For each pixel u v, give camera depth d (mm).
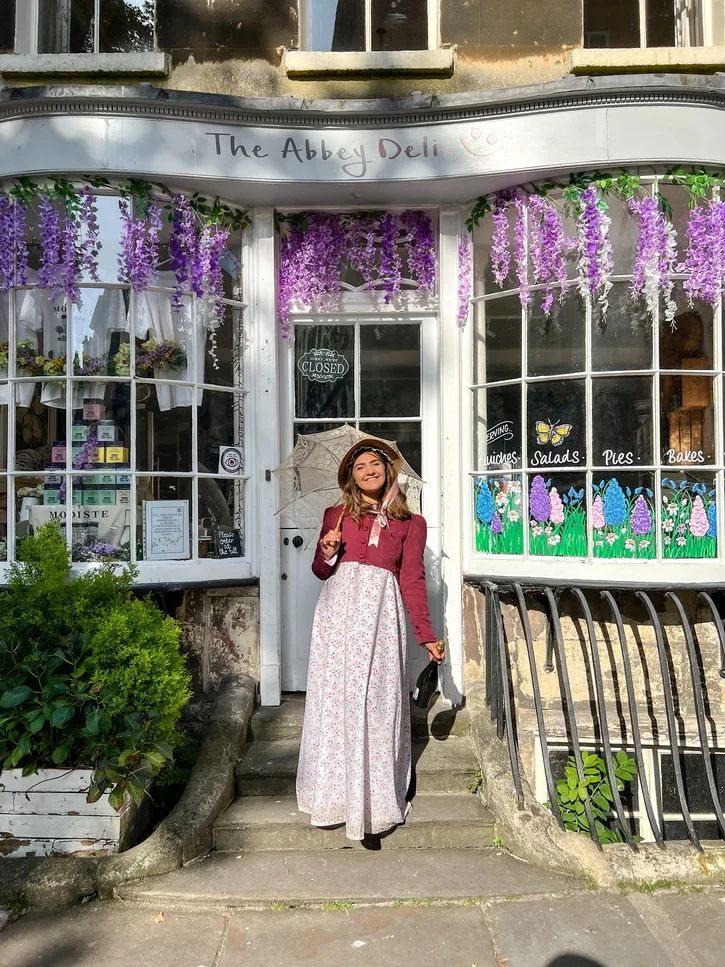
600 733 4258
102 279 4332
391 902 3197
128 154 4195
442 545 4660
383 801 3457
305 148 4293
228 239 4688
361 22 4625
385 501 3682
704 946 2914
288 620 4777
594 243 4188
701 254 4180
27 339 4371
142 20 4590
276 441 4664
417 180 4289
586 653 4277
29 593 3730
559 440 4301
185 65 4562
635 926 3035
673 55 4320
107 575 3873
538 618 4352
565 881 3320
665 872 3328
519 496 4418
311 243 4738
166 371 4469
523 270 4367
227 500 4645
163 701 3615
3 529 4387
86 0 4598
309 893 3229
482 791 3883
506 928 3027
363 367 4855
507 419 4496
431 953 2893
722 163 4113
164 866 3373
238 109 4203
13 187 4301
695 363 4195
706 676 4266
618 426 4203
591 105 4074
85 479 4363
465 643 4605
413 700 4570
